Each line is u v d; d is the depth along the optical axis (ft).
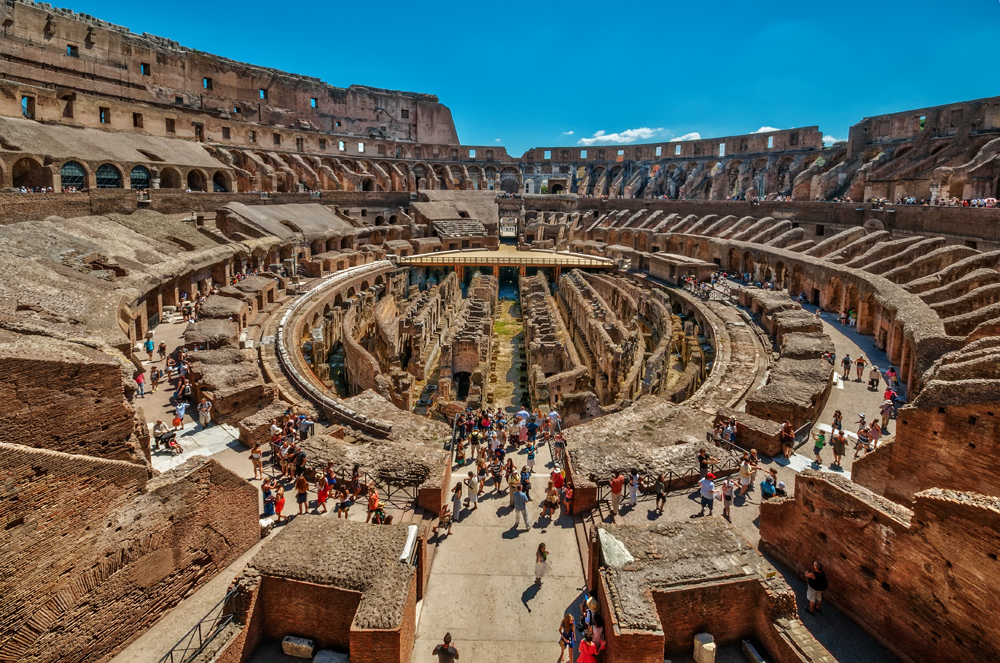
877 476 64.03
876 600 47.14
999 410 52.60
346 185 318.45
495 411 107.04
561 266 254.06
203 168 235.40
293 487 71.61
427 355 153.48
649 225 286.87
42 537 41.47
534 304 185.57
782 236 205.77
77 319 92.38
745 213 252.83
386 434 85.76
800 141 294.87
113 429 57.26
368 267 233.96
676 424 82.94
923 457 58.70
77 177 184.44
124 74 258.78
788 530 55.31
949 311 111.24
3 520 39.24
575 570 58.65
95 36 246.06
